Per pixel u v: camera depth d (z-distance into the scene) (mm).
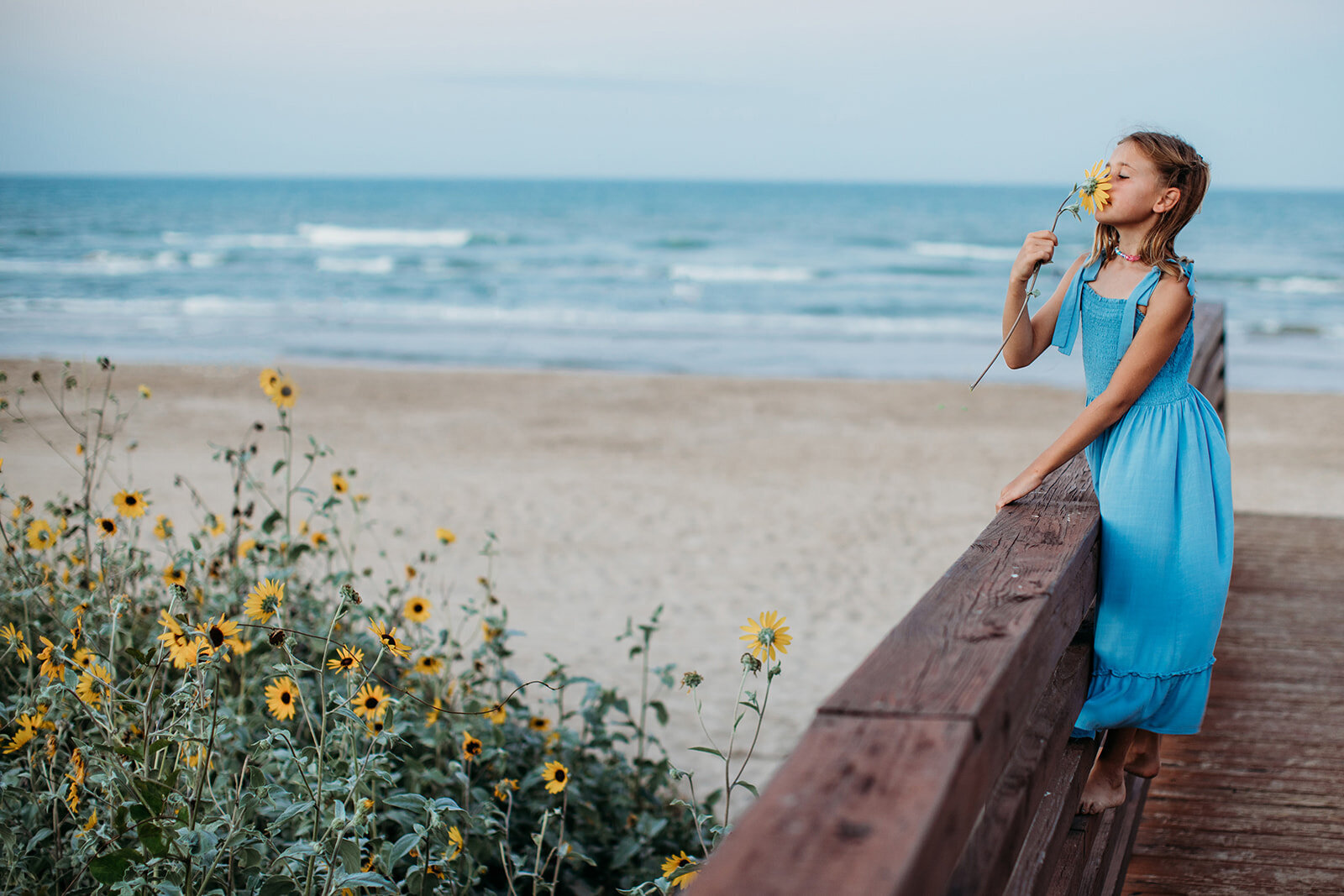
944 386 19141
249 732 2973
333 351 23906
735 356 23953
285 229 61344
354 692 2281
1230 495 2178
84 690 2289
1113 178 2078
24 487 9805
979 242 57344
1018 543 1899
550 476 11938
